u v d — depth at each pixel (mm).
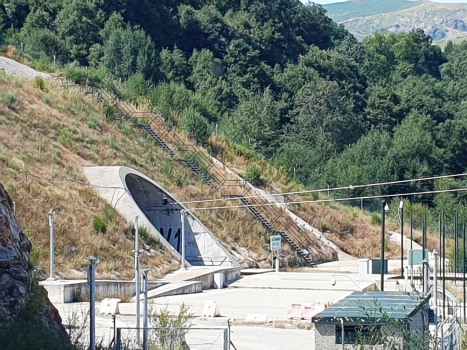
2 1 119375
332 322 21500
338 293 46719
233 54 130500
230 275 52844
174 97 99125
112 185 54938
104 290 40562
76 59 112625
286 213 71562
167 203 58188
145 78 114625
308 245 68125
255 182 76875
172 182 65438
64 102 67812
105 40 117312
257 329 32125
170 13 139375
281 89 128875
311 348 28734
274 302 42844
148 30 131250
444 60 169625
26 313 21844
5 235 22281
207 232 57562
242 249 61750
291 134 116312
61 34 115312
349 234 74875
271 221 68812
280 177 81438
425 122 115938
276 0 154000
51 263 39938
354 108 129750
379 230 76312
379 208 94188
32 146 57062
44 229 45312
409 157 106250
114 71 112688
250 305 41531
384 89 129750
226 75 128250
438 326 26594
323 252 68562
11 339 20062
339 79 137125
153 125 76125
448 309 36875
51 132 61188
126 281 42125
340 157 111562
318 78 130500
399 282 49938
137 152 67438
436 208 92688
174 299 42719
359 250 73188
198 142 79500
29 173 51656
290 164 101812
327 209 76875
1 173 49438
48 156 56469
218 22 140000
